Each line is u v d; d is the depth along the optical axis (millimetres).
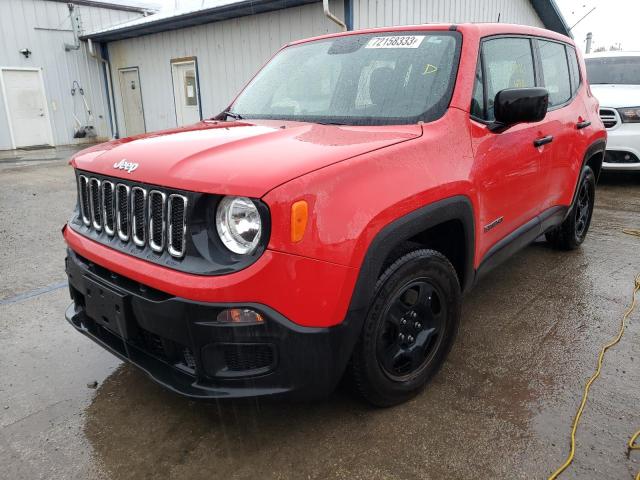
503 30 3225
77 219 2695
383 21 9898
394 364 2426
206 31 12203
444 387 2707
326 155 2049
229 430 2398
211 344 1938
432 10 11109
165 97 14203
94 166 2391
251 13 10820
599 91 7914
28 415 2539
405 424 2412
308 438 2330
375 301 2182
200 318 1909
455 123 2582
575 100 4195
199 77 12805
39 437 2375
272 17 10633
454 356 3021
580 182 4316
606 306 3697
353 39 3305
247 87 3576
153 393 2713
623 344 3150
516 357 3006
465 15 12234
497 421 2426
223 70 12148
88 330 2531
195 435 2373
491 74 2979
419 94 2725
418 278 2389
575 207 4578
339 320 2006
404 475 2104
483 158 2709
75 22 15695
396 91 2787
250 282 1849
